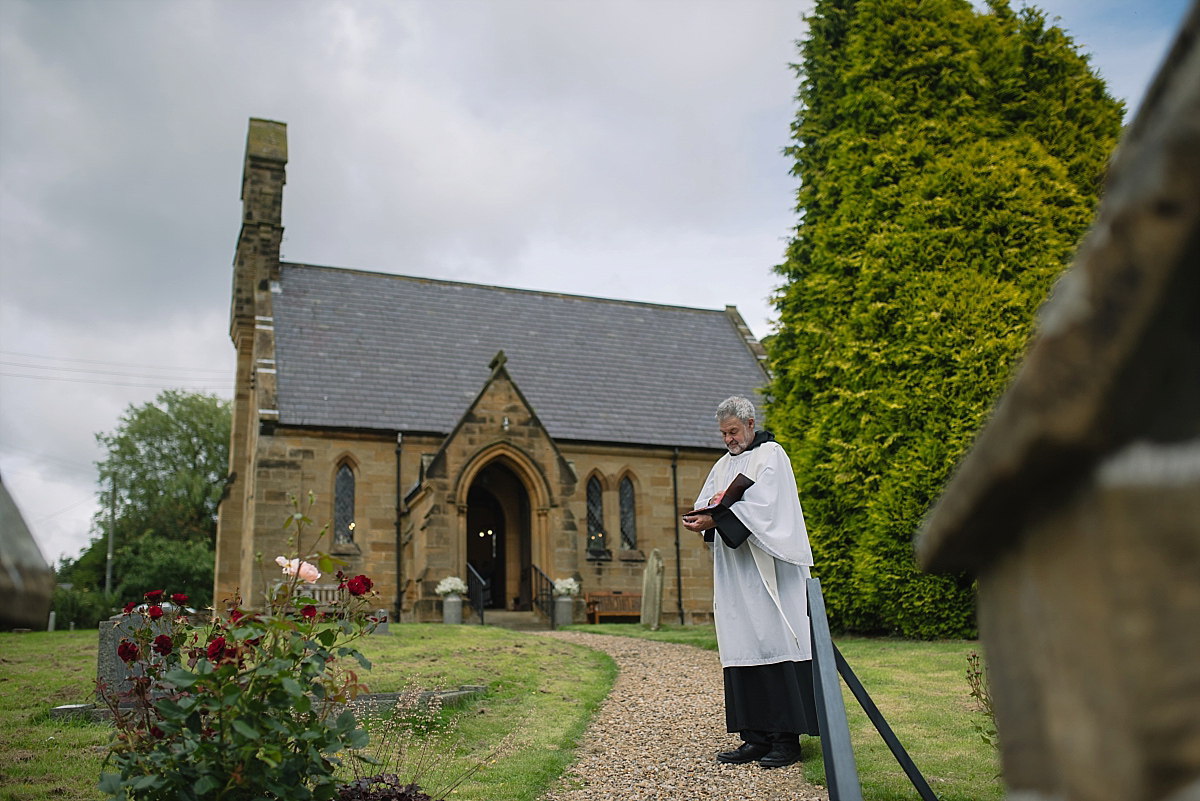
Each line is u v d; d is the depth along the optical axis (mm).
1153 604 979
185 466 52875
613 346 34562
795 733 6754
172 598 5621
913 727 8109
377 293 32219
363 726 8094
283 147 32062
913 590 14211
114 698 5043
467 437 24625
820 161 19031
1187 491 975
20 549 1520
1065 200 16641
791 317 18031
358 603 5270
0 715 8500
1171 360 967
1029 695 1251
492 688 10188
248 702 4121
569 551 24984
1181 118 890
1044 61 18344
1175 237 896
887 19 18062
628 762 7488
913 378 15086
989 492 1167
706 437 31422
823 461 16141
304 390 27016
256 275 30750
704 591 29766
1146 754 970
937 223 16109
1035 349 1031
